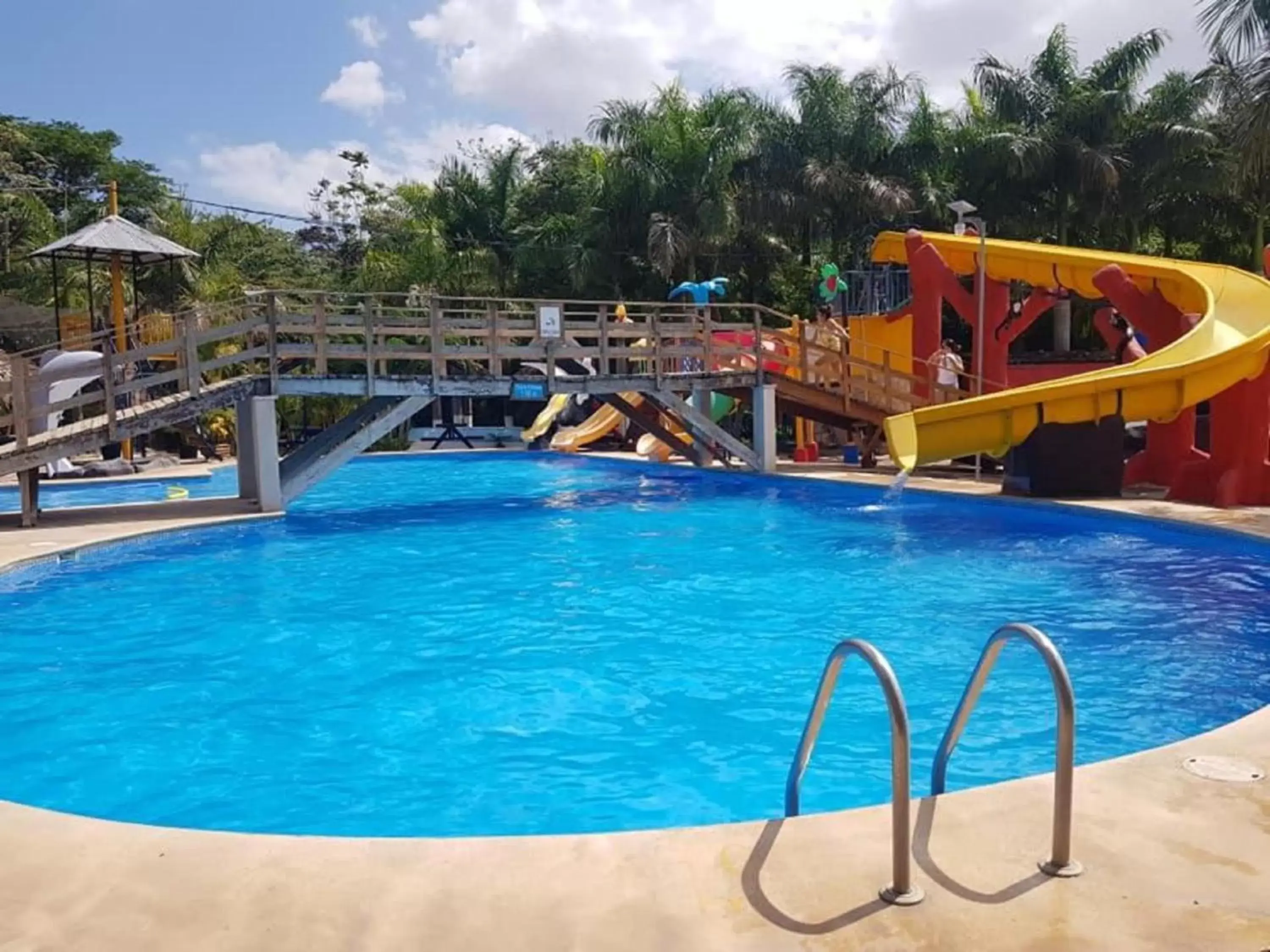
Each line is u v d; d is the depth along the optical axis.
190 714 6.57
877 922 3.14
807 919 3.17
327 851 3.71
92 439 14.03
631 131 33.34
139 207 43.44
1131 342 19.59
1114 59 30.42
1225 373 13.66
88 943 3.10
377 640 8.32
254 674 7.40
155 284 34.88
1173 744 4.68
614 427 29.16
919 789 5.24
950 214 32.28
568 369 26.80
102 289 34.19
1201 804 3.99
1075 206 31.58
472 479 22.45
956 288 20.58
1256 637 8.06
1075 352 27.53
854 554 11.97
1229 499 13.62
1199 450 16.27
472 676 7.34
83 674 7.46
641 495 18.70
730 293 36.19
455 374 17.19
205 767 5.71
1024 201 31.56
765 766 5.62
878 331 24.44
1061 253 18.67
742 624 8.75
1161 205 31.52
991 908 3.21
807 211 32.59
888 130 32.75
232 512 15.21
